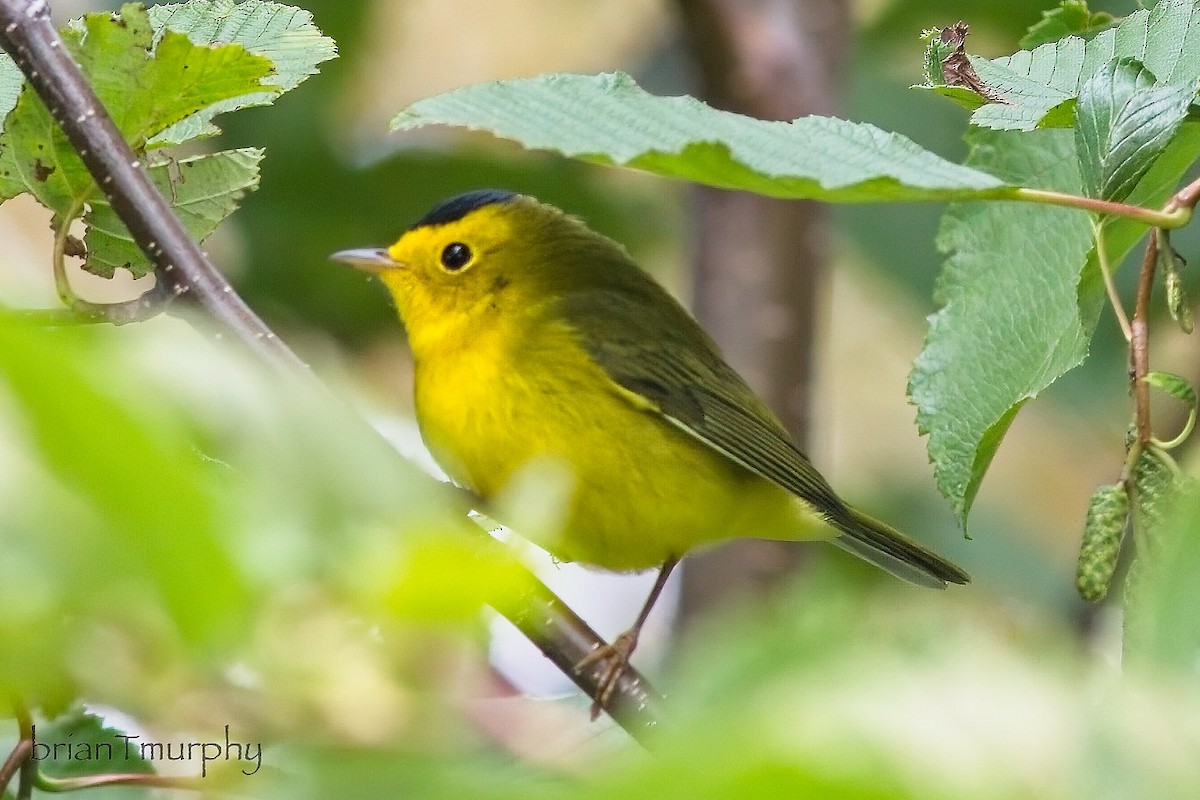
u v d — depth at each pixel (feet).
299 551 5.96
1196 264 10.23
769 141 9.69
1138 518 9.71
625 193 10.55
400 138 10.48
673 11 10.33
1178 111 9.73
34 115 9.78
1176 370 10.32
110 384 5.43
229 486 5.94
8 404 5.29
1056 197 9.67
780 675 5.07
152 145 9.84
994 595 10.43
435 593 6.17
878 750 4.91
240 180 9.85
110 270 9.82
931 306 10.37
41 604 5.98
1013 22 10.41
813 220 10.34
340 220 10.47
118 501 5.61
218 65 9.80
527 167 10.48
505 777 6.06
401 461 6.29
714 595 10.30
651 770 4.91
